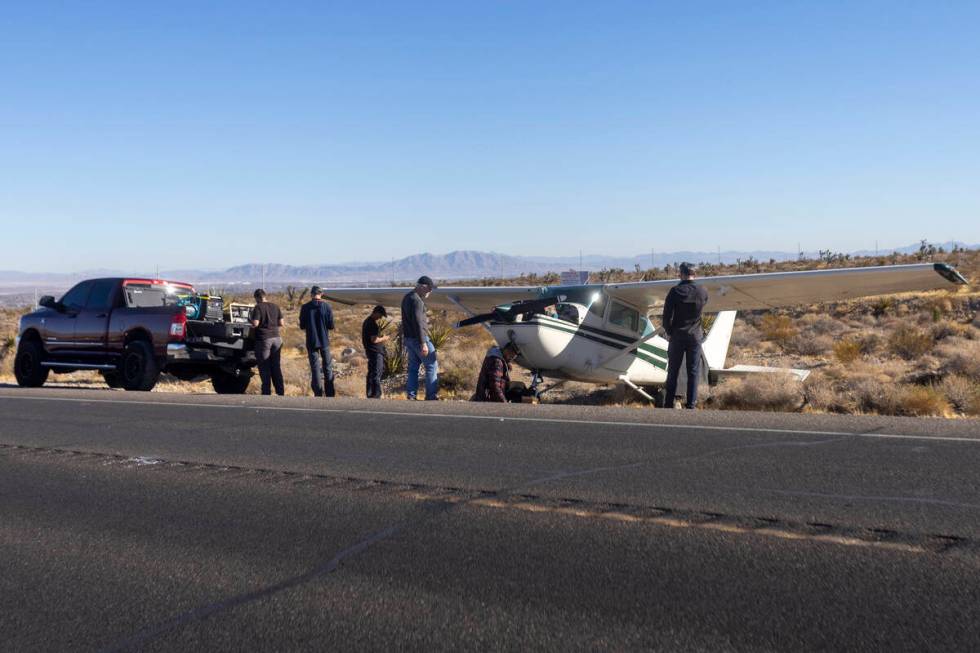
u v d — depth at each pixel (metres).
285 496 5.54
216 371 15.39
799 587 3.57
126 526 4.95
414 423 8.56
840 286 12.73
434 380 12.41
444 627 3.32
